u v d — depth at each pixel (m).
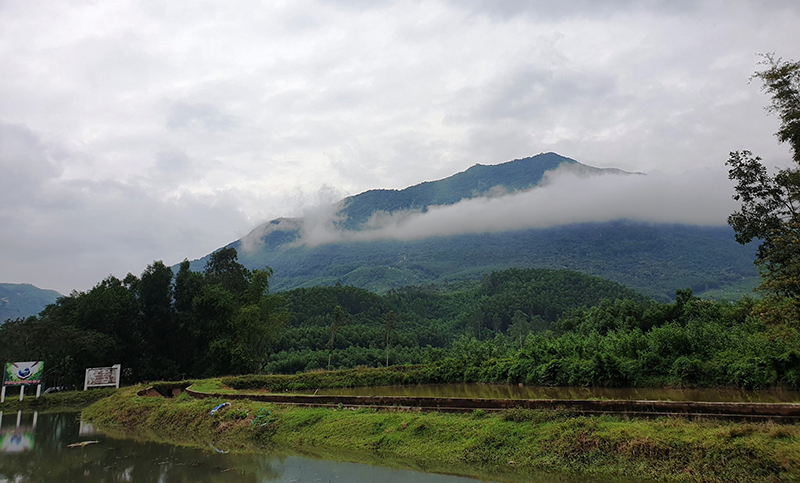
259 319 49.78
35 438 24.70
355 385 36.28
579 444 15.15
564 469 14.60
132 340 47.59
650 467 13.66
